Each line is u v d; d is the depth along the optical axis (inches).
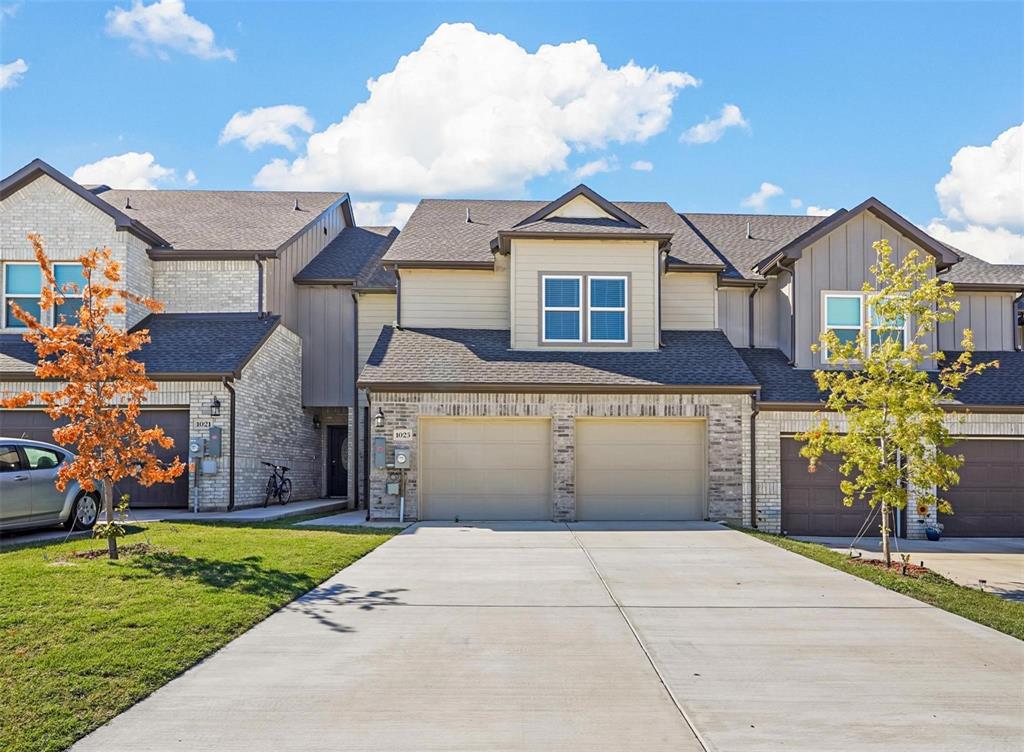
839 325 697.0
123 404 627.8
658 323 686.5
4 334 698.2
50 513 475.2
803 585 370.3
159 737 188.9
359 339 809.5
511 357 663.8
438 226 800.9
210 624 278.7
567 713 205.3
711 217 885.2
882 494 437.4
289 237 781.9
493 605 323.3
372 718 201.2
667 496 638.5
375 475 620.7
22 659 236.7
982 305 749.9
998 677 237.6
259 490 700.7
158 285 743.7
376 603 325.1
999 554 561.6
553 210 708.0
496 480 633.6
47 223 703.7
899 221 685.3
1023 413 655.8
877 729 196.5
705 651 260.8
